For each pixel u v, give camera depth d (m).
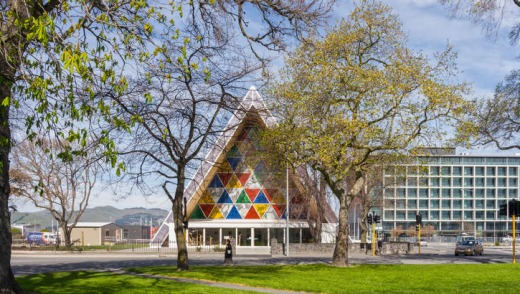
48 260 40.78
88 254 49.81
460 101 27.30
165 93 26.20
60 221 54.78
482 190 132.38
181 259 27.53
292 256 47.66
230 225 59.72
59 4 12.97
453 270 27.56
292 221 59.66
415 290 18.84
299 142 28.52
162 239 60.38
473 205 131.62
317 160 28.81
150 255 49.53
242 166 57.75
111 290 17.95
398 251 54.16
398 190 127.75
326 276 24.08
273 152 31.44
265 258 43.84
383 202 58.72
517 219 132.12
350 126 26.62
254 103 33.03
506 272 26.25
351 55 30.73
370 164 32.94
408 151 29.14
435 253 55.41
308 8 17.97
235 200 60.28
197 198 58.56
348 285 20.56
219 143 34.53
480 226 131.75
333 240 59.72
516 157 132.88
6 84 12.95
